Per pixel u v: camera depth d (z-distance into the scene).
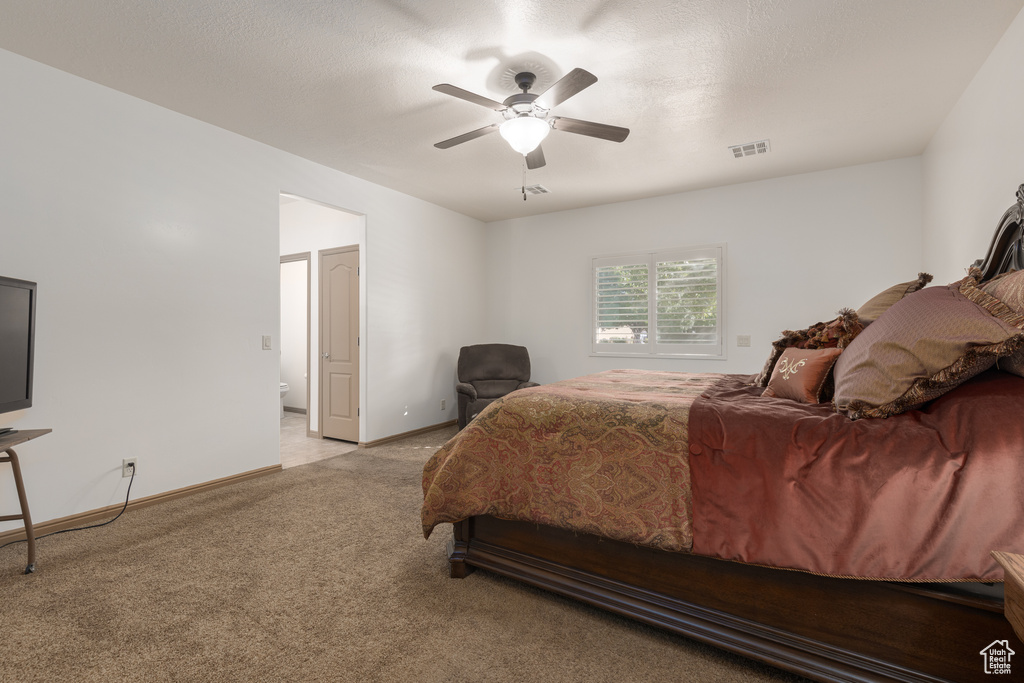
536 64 2.52
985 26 2.21
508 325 5.98
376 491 3.23
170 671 1.46
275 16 2.15
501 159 3.90
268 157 3.64
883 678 1.30
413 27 2.23
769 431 1.53
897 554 1.25
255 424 3.56
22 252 2.45
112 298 2.79
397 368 4.85
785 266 4.35
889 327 1.60
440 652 1.56
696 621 1.56
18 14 2.12
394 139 3.51
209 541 2.42
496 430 2.01
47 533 2.51
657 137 3.45
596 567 1.79
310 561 2.20
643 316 5.04
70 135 2.62
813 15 2.13
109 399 2.78
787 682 1.41
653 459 1.66
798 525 1.38
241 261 3.47
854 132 3.39
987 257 2.26
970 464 1.22
